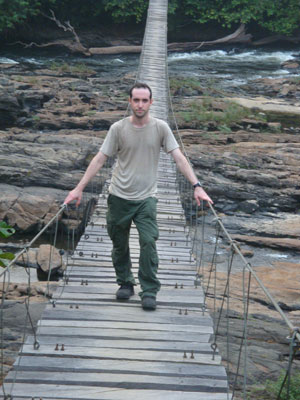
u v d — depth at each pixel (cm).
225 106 2211
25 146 1488
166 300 527
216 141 1725
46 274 964
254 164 1530
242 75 3109
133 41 4134
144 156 459
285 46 4231
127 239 493
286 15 4269
